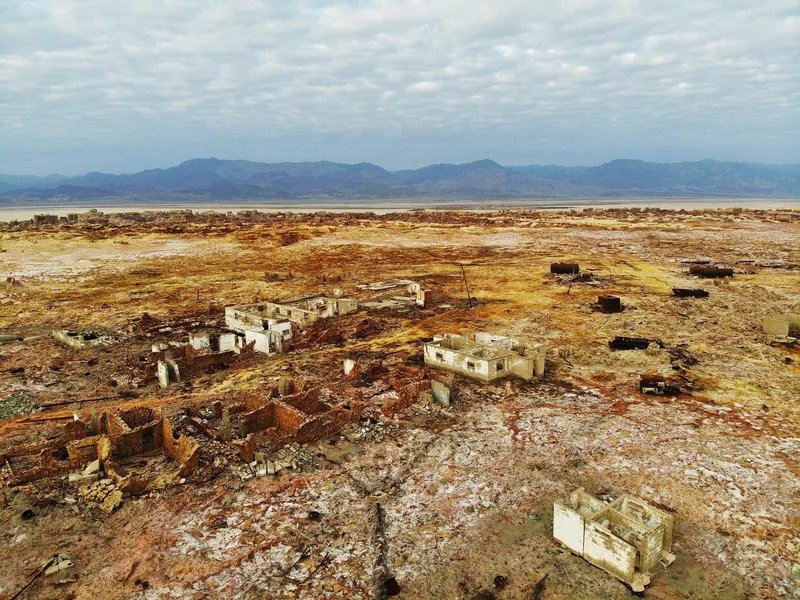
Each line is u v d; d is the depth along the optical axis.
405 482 18.23
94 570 13.78
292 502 16.91
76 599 12.77
